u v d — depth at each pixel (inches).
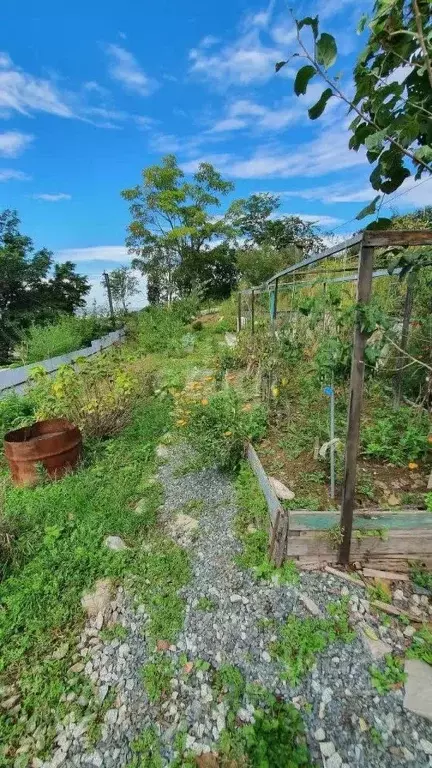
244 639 65.5
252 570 79.4
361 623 66.0
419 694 54.2
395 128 45.7
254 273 563.5
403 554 77.9
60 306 567.2
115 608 74.0
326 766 47.9
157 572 81.9
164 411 177.3
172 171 620.4
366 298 58.1
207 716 54.6
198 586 77.7
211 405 138.0
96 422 153.7
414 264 66.3
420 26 39.7
